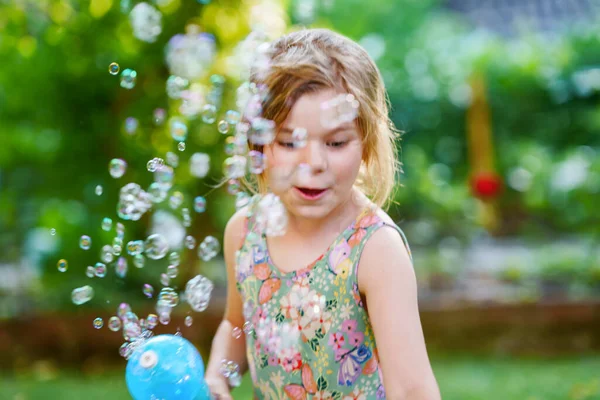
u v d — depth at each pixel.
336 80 1.22
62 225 3.80
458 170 6.56
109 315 3.54
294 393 1.29
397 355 1.18
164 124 3.56
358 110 1.24
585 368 3.21
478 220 5.19
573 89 6.56
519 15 7.40
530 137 6.59
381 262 1.23
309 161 1.18
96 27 3.55
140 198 1.45
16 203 4.16
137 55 3.51
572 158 5.48
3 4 3.59
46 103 3.77
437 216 5.11
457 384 2.98
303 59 1.21
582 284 4.07
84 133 3.76
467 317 3.59
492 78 6.56
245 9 3.43
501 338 3.58
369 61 1.31
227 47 3.31
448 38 6.83
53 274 3.78
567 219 5.14
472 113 6.33
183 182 3.55
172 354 1.17
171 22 3.40
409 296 1.22
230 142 1.37
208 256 1.45
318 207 1.20
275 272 1.32
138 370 1.15
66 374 3.35
